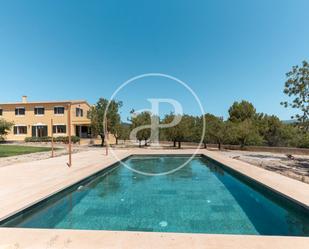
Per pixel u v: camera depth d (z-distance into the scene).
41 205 5.65
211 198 7.47
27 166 10.80
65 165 11.20
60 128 30.53
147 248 3.28
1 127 27.72
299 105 13.74
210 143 24.97
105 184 9.52
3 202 5.32
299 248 3.29
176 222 5.52
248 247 3.30
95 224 5.38
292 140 21.48
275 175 8.57
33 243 3.46
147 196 7.73
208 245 3.36
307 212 5.12
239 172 9.41
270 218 5.75
